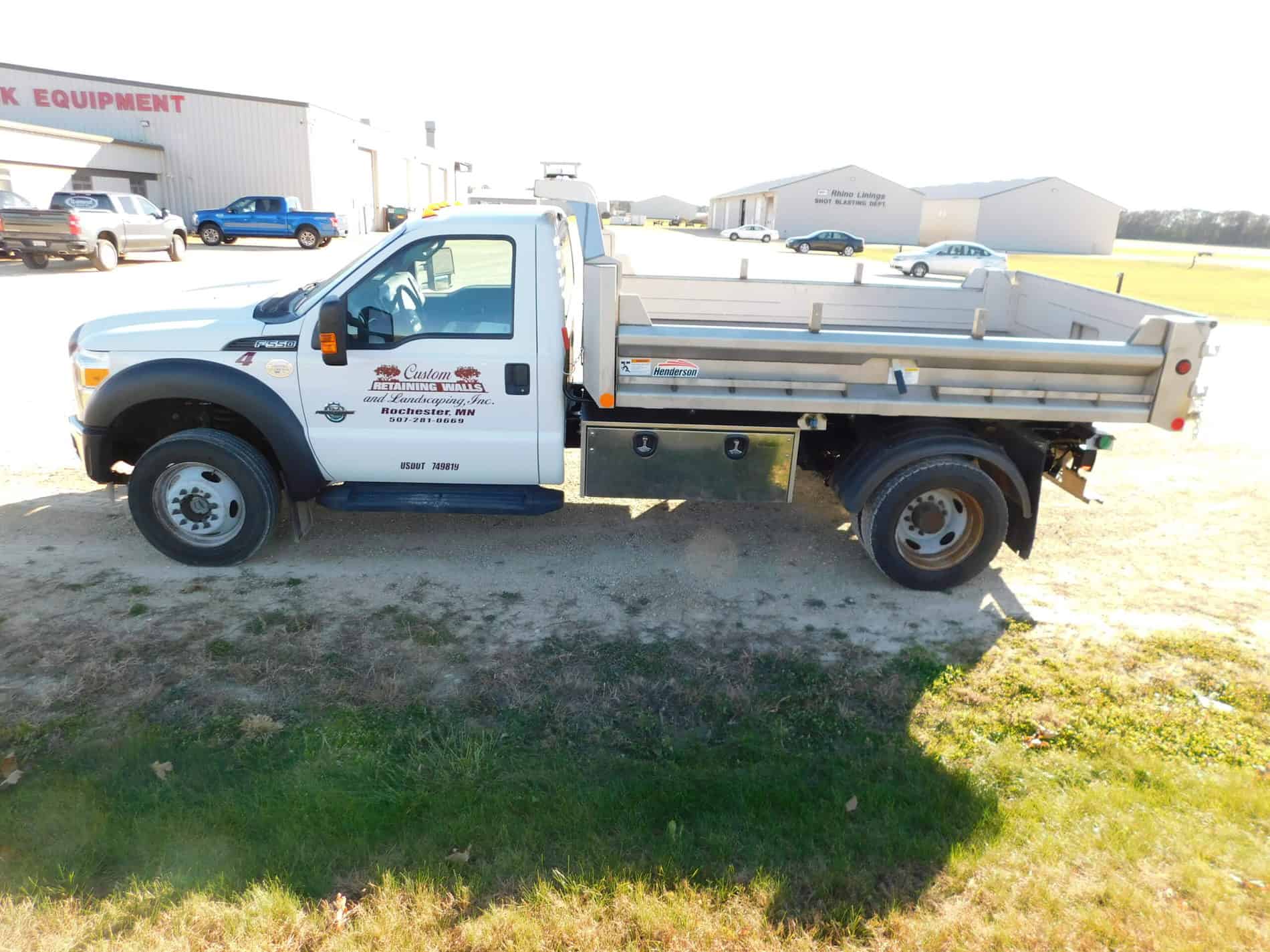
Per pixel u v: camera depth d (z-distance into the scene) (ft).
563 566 18.06
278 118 119.34
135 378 15.87
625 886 9.38
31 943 8.55
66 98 115.55
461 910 9.07
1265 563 19.06
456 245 15.78
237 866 9.56
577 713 12.86
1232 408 33.22
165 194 120.06
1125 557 19.33
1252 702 13.52
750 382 15.64
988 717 13.00
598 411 16.62
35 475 22.15
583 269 16.37
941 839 10.21
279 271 74.49
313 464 16.58
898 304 23.08
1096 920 9.10
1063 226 222.69
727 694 13.47
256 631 14.88
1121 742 12.36
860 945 8.77
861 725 12.71
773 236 206.69
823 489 23.13
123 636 14.56
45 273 68.74
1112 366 15.58
